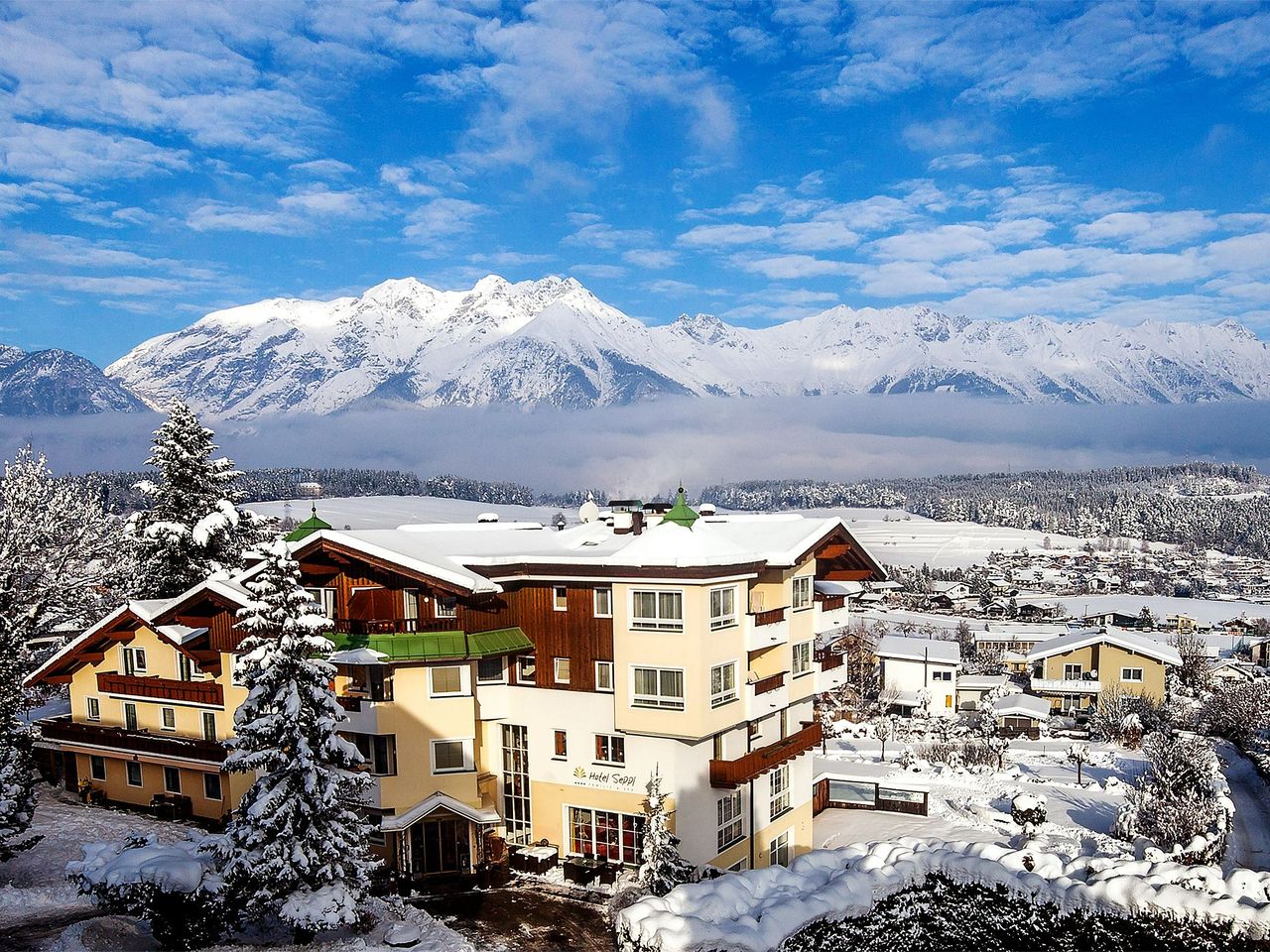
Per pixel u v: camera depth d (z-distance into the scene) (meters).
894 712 108.31
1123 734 93.50
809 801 47.16
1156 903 20.00
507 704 39.59
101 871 27.12
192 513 62.31
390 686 35.81
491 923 31.58
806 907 20.33
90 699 47.94
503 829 39.31
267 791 26.75
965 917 21.86
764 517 48.34
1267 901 19.98
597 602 37.59
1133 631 166.00
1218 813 54.16
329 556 37.78
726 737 39.31
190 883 26.42
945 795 67.19
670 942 19.02
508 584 39.19
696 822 36.81
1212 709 97.06
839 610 50.16
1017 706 99.69
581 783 37.75
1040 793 69.06
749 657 41.28
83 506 68.75
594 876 35.44
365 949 27.39
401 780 35.59
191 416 63.69
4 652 43.31
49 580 63.06
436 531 43.94
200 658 43.09
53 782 50.22
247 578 37.88
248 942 27.83
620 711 36.41
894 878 22.11
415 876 35.41
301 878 26.73
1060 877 22.28
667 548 35.78
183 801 43.72
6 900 32.06
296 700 26.77
